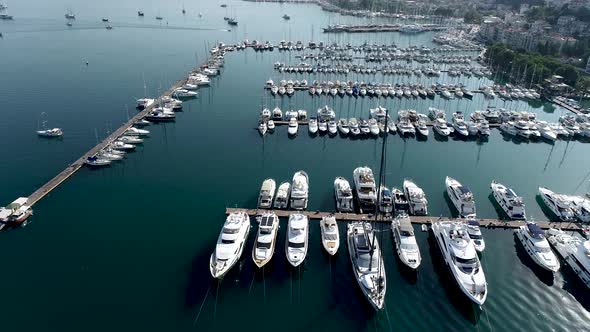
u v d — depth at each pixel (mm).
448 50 187750
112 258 53875
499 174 79000
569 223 62062
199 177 74500
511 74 146125
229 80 135000
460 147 90625
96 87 122312
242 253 54094
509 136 97875
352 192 69750
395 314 46125
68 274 51094
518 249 56750
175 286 49250
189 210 64375
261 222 56000
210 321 44750
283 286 49438
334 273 51500
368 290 46406
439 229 56281
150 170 77000
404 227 55469
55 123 96250
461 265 49531
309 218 61844
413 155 85750
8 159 79938
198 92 122375
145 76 134375
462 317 45938
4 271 51531
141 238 57781
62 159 80500
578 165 83688
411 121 101375
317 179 74125
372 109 107000
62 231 59312
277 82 133125
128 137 88375
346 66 150125
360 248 51312
